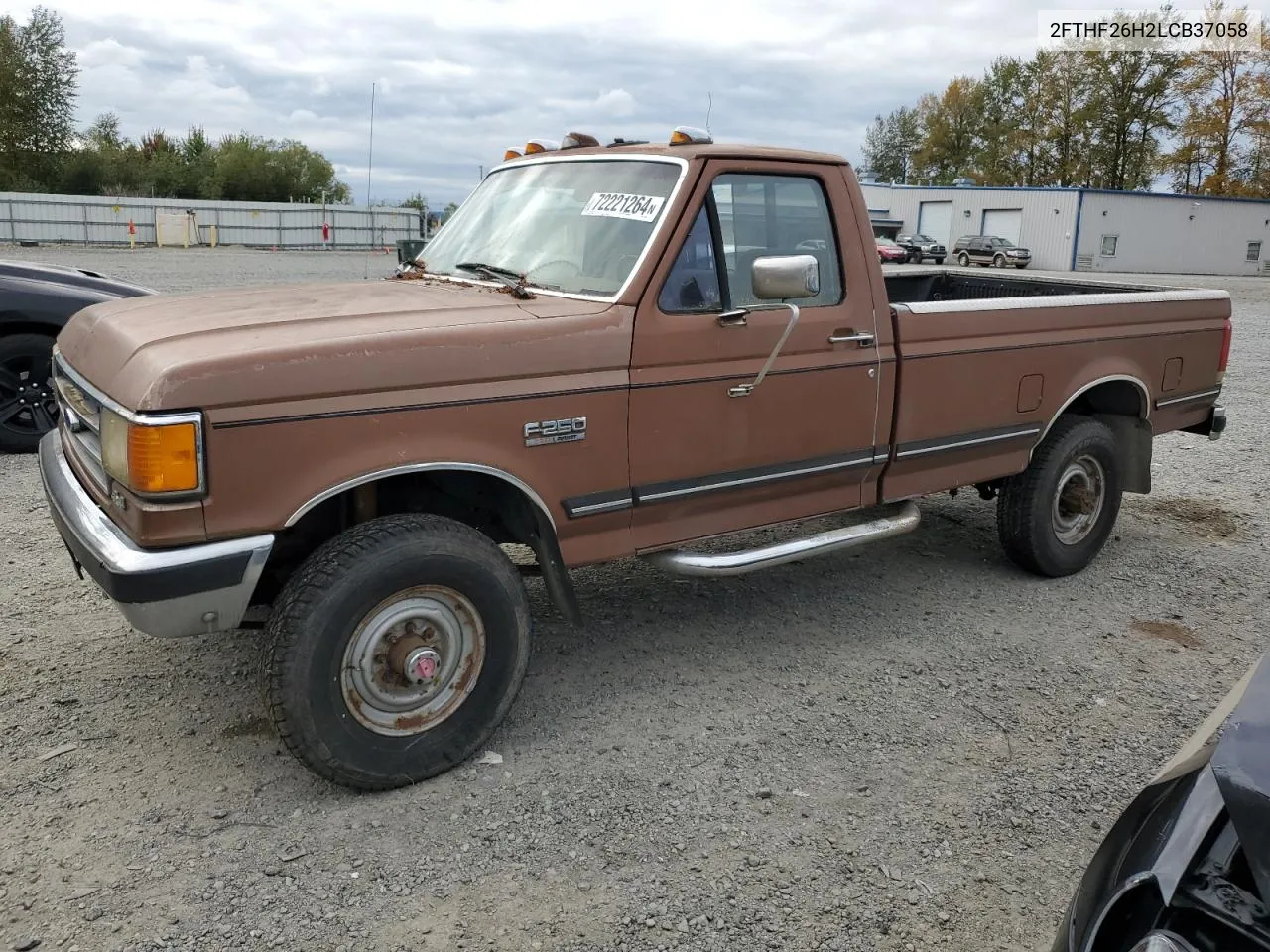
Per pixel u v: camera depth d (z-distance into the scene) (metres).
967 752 3.61
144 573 2.75
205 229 40.50
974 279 6.55
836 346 4.12
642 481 3.67
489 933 2.64
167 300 3.68
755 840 3.06
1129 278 38.72
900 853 3.03
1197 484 7.45
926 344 4.43
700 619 4.71
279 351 2.89
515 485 3.33
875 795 3.31
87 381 3.20
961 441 4.64
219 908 2.70
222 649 4.20
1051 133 67.56
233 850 2.94
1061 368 4.97
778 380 3.95
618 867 2.91
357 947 2.58
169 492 2.74
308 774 3.33
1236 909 1.53
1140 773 3.51
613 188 3.90
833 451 4.21
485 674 3.35
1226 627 4.81
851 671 4.21
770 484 4.04
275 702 2.97
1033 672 4.26
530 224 4.11
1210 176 60.22
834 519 6.12
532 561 5.19
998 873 2.96
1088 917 1.73
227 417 2.80
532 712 3.79
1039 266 48.84
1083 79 65.81
